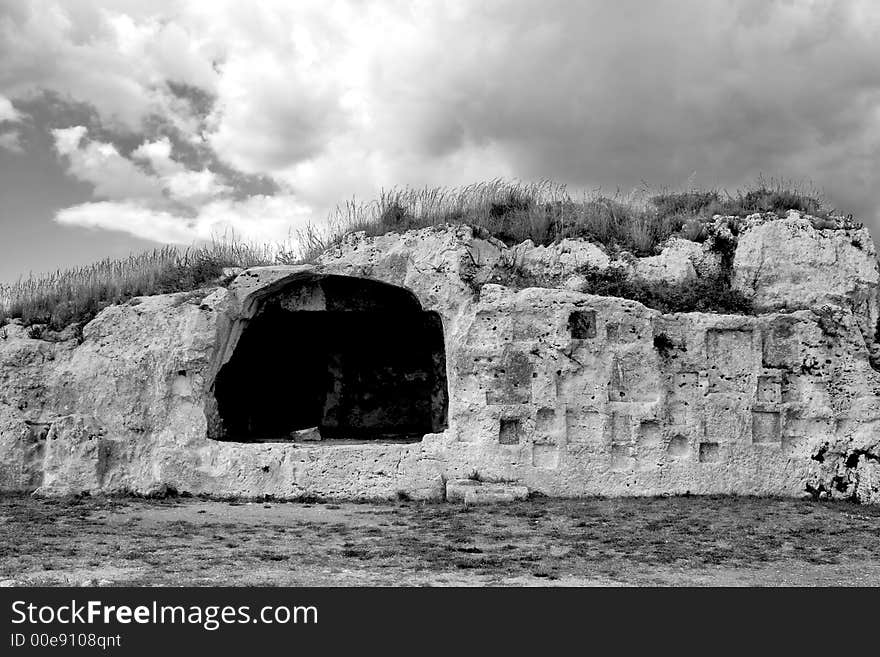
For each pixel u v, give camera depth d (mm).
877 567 11344
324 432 21141
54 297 19688
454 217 19344
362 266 18141
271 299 18922
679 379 17172
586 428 16891
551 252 18734
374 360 21859
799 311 17656
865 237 19062
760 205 19969
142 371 17672
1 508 15461
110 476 17141
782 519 14570
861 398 17094
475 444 16828
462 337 17266
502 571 10547
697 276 18875
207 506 15875
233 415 19484
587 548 12109
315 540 12641
